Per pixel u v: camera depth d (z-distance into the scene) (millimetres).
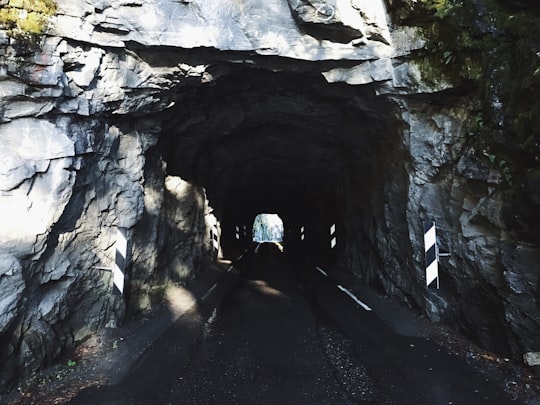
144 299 9914
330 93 9594
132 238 9172
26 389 5641
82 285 7332
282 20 7527
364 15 7426
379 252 12500
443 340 7770
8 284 5176
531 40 5844
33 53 5668
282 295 12430
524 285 6039
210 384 5938
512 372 6051
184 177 13352
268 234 91250
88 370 6402
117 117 8102
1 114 5633
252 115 11812
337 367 6559
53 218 5922
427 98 7953
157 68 7859
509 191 6266
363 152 12938
